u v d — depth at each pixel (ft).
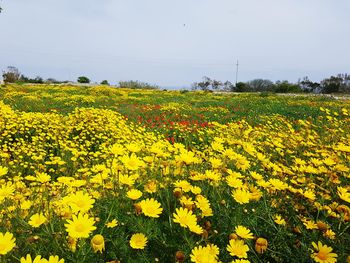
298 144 17.35
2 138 22.00
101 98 59.16
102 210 6.54
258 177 8.07
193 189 6.86
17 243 5.16
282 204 7.80
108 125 26.27
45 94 61.26
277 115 38.55
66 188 8.69
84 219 4.63
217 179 7.36
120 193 6.98
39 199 7.41
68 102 47.44
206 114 42.19
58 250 5.00
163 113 41.16
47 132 24.22
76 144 21.81
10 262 4.77
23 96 53.21
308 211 7.81
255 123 34.63
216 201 7.15
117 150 7.77
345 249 6.29
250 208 7.16
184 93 105.70
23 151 19.26
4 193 6.29
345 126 28.22
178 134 28.43
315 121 34.81
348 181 10.49
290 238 6.59
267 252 6.22
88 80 181.78
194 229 5.33
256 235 6.36
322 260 5.41
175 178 8.52
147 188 7.18
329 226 6.73
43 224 5.65
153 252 5.66
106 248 5.54
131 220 6.05
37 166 17.22
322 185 9.53
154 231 5.93
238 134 21.48
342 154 13.26
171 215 6.51
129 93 87.56
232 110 47.14
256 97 87.51
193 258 4.62
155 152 8.99
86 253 4.76
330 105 55.52
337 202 8.33
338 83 193.36
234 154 9.56
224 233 6.07
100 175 7.72
